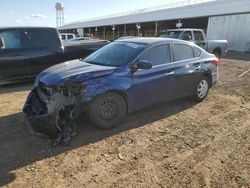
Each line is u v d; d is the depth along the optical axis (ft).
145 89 16.75
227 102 22.13
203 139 14.96
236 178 11.25
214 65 21.90
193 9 110.52
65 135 13.88
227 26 84.99
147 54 16.98
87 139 14.47
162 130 16.01
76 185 10.60
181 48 19.43
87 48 30.81
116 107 15.66
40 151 13.12
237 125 17.16
